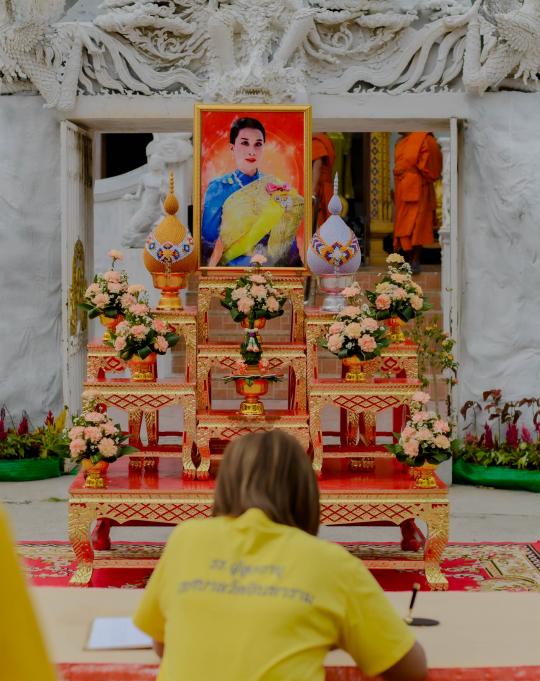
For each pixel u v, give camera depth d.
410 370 5.77
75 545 5.35
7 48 7.70
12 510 6.99
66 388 7.94
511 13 7.54
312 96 7.83
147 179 11.16
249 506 2.60
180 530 2.66
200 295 5.95
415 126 8.23
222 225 6.46
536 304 7.83
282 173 6.54
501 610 3.34
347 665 2.88
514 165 7.76
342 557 2.57
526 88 7.86
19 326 8.09
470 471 7.74
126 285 5.80
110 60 7.91
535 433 7.90
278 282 6.00
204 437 5.60
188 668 2.42
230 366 5.78
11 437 7.88
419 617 3.27
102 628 3.11
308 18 7.62
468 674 2.86
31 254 8.07
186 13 7.81
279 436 2.67
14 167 8.01
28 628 1.69
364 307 5.72
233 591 2.48
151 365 5.74
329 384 5.58
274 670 2.38
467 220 7.98
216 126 6.55
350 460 5.81
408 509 5.36
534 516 6.96
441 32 7.75
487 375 7.94
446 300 9.56
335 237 5.92
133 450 5.36
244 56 7.77
